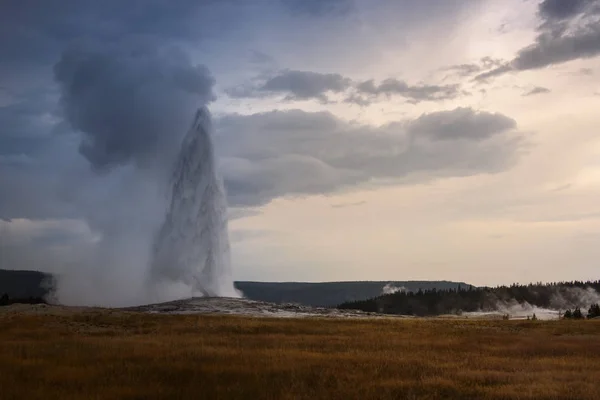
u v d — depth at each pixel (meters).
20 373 17.80
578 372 20.30
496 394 15.80
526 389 16.58
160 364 19.70
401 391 16.08
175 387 16.02
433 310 158.88
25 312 48.03
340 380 17.44
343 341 30.64
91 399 14.24
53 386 15.91
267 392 15.33
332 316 60.38
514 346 29.77
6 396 14.40
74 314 45.34
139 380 16.75
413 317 70.62
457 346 29.14
